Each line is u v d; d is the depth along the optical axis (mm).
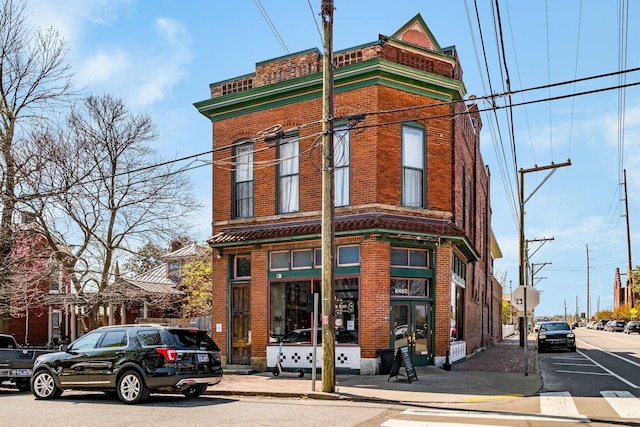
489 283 36656
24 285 23469
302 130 20703
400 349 16938
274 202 21016
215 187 22516
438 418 11523
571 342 30375
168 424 11062
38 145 22344
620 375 18828
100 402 14344
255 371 20375
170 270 40312
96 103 23984
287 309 20328
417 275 19484
